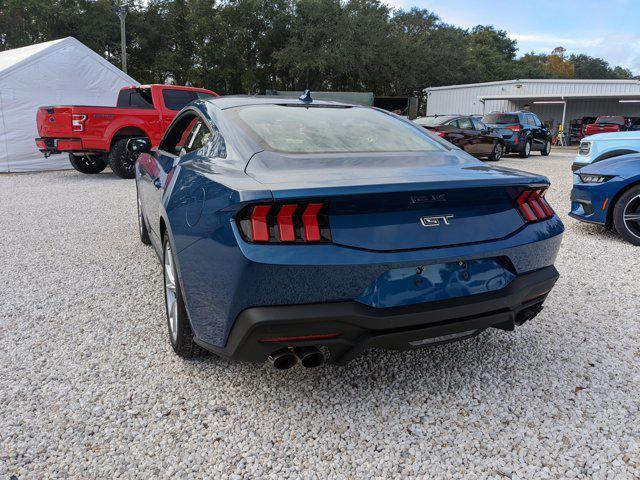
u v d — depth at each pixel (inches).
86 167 479.5
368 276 76.1
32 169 507.5
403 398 93.1
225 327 79.0
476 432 83.2
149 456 76.9
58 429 82.8
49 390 94.6
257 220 72.9
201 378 99.8
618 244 210.2
